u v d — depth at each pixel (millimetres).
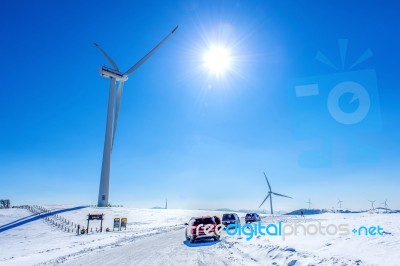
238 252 13016
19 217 59438
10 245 30000
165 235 26750
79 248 19453
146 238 23953
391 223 16203
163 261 11312
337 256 8742
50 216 59625
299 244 11961
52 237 36625
